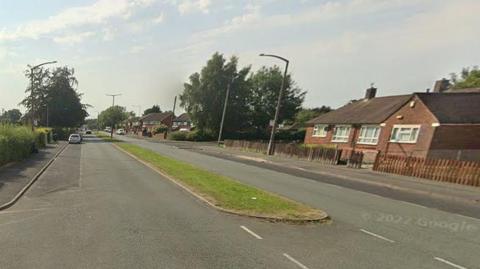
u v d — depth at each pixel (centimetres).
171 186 1586
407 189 1781
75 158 2922
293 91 8569
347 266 687
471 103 2859
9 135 2294
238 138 7806
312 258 724
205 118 7644
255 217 1037
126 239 805
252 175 2156
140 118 15062
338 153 3045
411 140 2903
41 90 7731
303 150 3550
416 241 871
